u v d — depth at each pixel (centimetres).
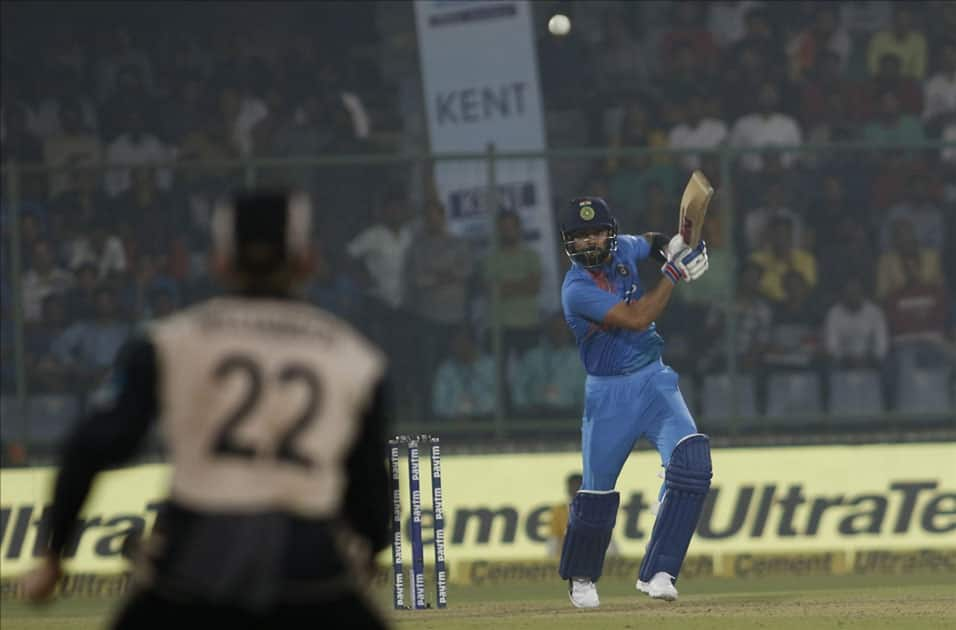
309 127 7956
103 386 6444
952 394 6644
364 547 1477
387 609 4388
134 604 1395
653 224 6525
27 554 5731
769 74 8100
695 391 6525
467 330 6475
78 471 1396
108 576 5712
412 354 6481
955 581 5447
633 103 7975
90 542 5738
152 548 1402
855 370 6606
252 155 7912
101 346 6438
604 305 3909
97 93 7950
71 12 8031
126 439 1409
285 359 1427
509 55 7581
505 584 5803
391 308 6481
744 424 6531
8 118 7875
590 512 4047
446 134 7600
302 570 1386
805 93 8081
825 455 5997
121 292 6481
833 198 6606
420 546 4212
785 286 6569
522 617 3803
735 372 6531
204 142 7919
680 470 3938
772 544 5897
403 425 6444
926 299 6638
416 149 7944
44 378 6406
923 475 5991
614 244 3981
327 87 8088
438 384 6462
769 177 6575
